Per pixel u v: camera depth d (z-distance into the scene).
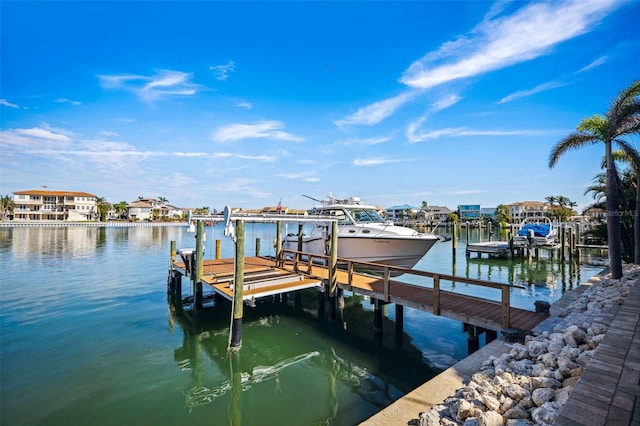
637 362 3.80
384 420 3.54
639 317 5.50
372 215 15.84
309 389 6.57
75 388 6.31
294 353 8.30
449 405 3.76
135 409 5.73
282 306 12.48
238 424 5.39
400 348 8.58
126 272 17.89
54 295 12.99
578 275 19.28
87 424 5.25
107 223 68.62
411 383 6.81
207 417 5.57
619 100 10.90
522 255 27.03
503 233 61.12
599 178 20.73
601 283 10.41
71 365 7.23
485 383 4.00
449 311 7.61
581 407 2.98
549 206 84.19
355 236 13.85
